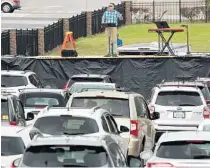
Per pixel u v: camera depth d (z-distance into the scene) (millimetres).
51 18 155500
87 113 41438
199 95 63906
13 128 41281
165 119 62844
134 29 147500
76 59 93750
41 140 31156
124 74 92938
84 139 31422
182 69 91812
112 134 41562
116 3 166750
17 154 38750
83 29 141000
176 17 158500
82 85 74562
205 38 135875
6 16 156000
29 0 172000
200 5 158125
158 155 35781
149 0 161875
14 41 120125
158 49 102438
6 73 78750
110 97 51906
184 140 35906
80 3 171375
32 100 65125
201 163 34250
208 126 49812
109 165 30453
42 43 124250
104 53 123562
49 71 94125
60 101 65312
